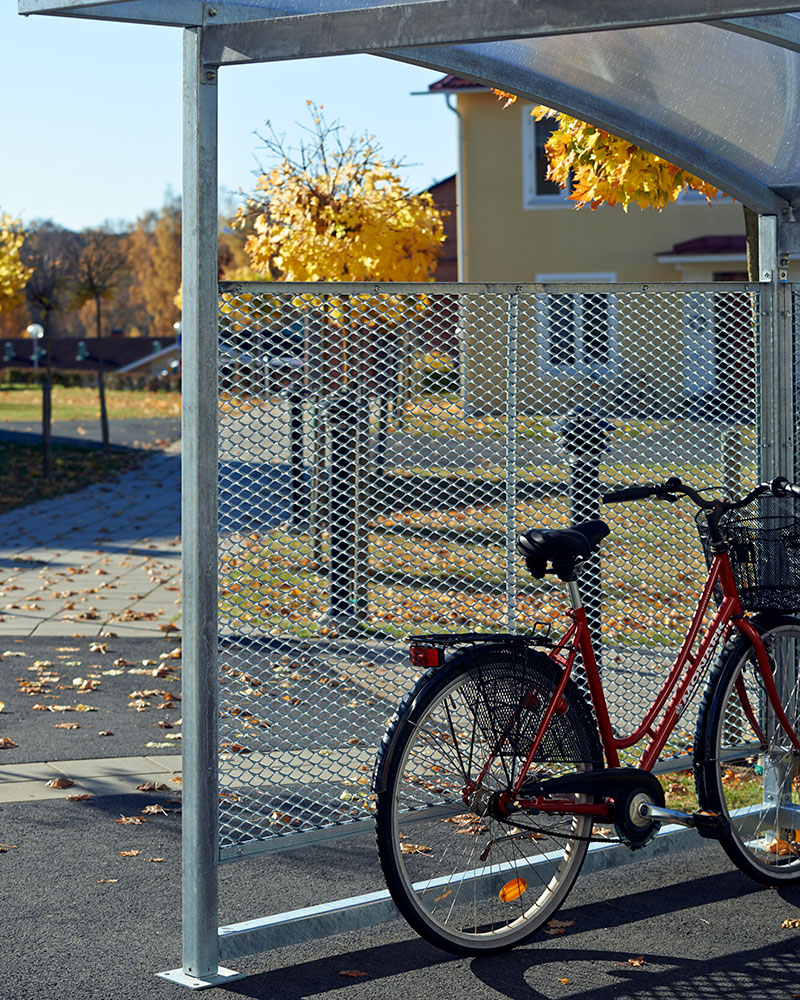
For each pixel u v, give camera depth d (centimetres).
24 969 362
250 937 368
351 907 389
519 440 452
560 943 388
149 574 1192
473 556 450
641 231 2464
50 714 688
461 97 2461
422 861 461
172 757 602
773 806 466
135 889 430
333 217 1115
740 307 493
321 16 340
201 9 350
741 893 430
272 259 1162
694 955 378
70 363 8138
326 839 402
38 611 1005
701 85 414
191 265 361
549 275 2481
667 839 462
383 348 422
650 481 478
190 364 362
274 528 416
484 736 379
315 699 623
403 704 372
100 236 2458
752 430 500
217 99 357
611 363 465
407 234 1129
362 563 432
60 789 549
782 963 372
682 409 482
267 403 406
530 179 2467
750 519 435
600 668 473
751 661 448
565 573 394
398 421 430
